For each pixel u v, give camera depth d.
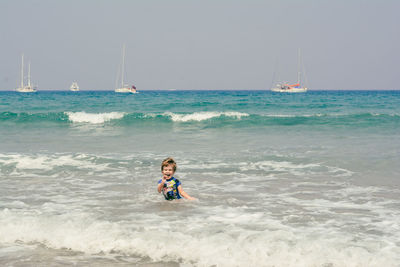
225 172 8.16
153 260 3.94
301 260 3.78
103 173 8.09
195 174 7.97
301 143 12.59
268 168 8.55
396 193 6.41
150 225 4.80
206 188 6.80
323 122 19.97
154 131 17.14
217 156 10.18
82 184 7.14
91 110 32.97
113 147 12.10
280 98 65.06
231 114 22.95
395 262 3.69
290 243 4.15
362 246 4.09
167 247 4.13
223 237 4.30
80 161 9.31
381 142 12.49
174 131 17.09
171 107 37.22
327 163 9.04
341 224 4.84
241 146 12.09
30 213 5.29
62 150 11.39
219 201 5.95
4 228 4.73
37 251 4.20
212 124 20.03
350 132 15.63
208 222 4.92
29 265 3.85
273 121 20.75
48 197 6.22
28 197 6.22
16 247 4.30
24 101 49.44
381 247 4.07
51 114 22.98
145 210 5.48
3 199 6.10
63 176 7.80
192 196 6.26
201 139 14.09
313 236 4.38
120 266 3.82
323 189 6.71
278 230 4.51
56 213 5.33
